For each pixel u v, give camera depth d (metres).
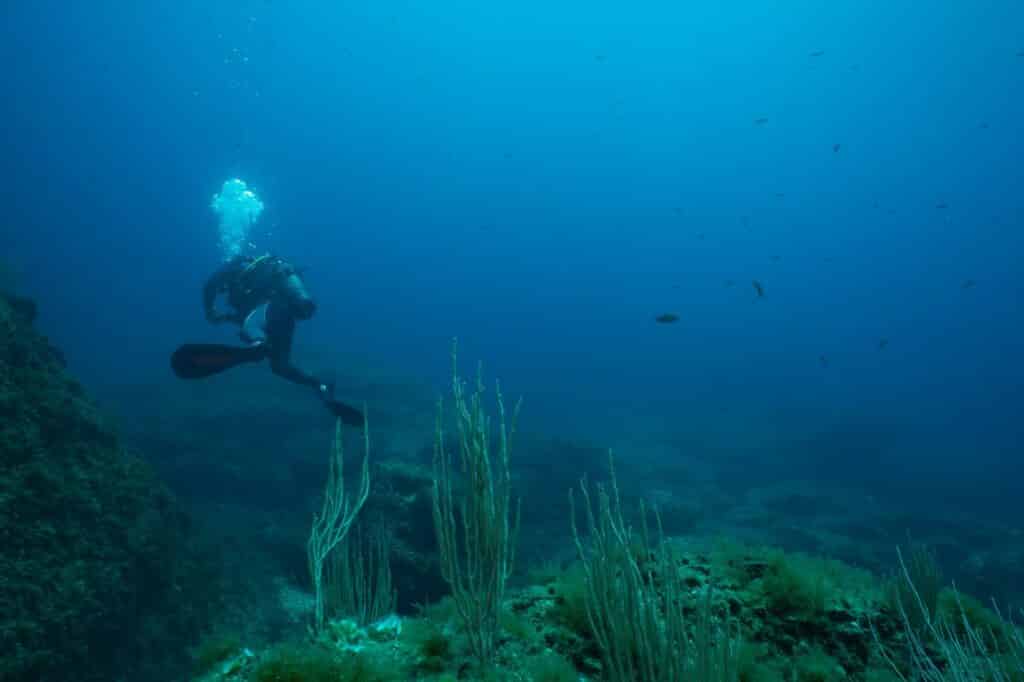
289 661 3.03
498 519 3.39
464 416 3.50
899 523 19.02
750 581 4.17
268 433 18.36
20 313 9.30
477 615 3.32
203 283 7.79
